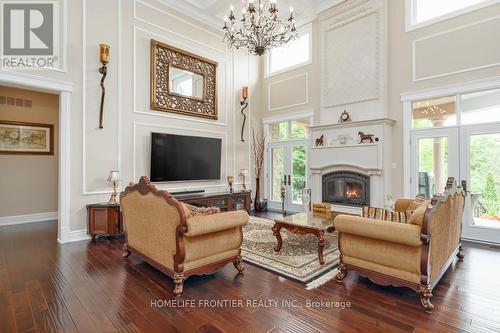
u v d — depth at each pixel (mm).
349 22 5434
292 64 6738
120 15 4562
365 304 2197
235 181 6441
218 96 6117
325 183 5629
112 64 4469
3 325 1889
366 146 4965
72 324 1910
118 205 4094
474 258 3260
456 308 2123
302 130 6414
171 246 2439
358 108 5340
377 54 5059
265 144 7043
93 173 4242
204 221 2410
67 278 2674
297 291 2426
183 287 2500
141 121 4840
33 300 2236
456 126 4266
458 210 3018
